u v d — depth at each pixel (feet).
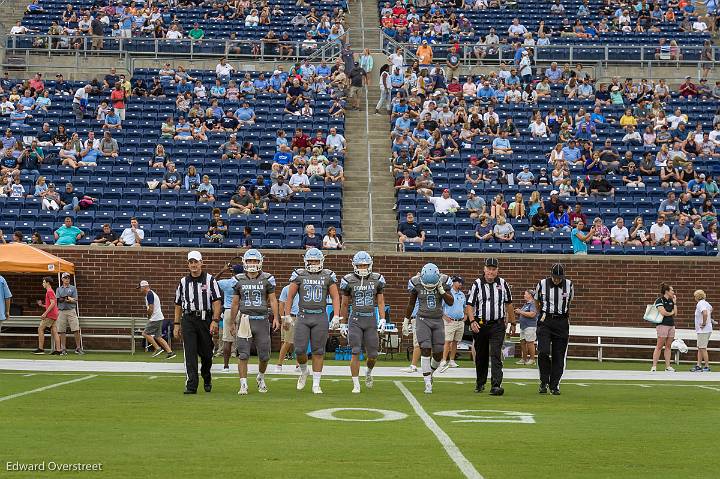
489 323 62.34
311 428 43.16
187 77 151.02
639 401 59.47
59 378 69.31
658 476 32.71
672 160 127.13
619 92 148.46
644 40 175.32
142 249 105.70
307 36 170.19
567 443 39.86
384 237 116.16
